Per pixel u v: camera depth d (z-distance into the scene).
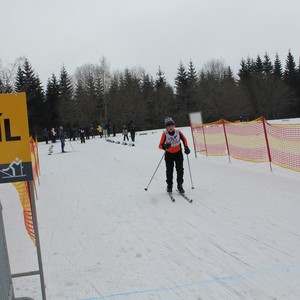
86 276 4.31
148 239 5.40
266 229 5.46
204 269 4.26
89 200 8.24
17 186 5.68
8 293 3.22
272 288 3.72
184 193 8.12
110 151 20.53
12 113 3.32
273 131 10.28
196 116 15.25
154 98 72.94
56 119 67.44
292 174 9.50
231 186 8.61
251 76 76.19
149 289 3.89
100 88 72.69
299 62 78.50
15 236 5.98
